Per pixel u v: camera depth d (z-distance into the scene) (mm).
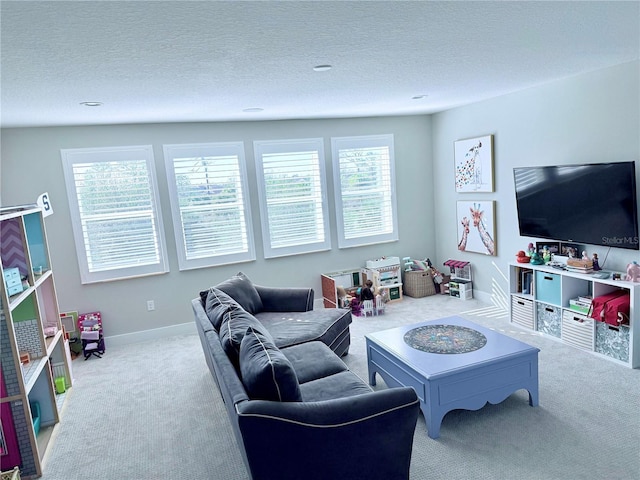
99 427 3191
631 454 2482
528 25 2369
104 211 4777
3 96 3027
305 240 5625
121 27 1940
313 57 2686
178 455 2795
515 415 2949
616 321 3477
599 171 3723
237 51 2443
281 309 4320
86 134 4637
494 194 5152
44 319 3721
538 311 4359
